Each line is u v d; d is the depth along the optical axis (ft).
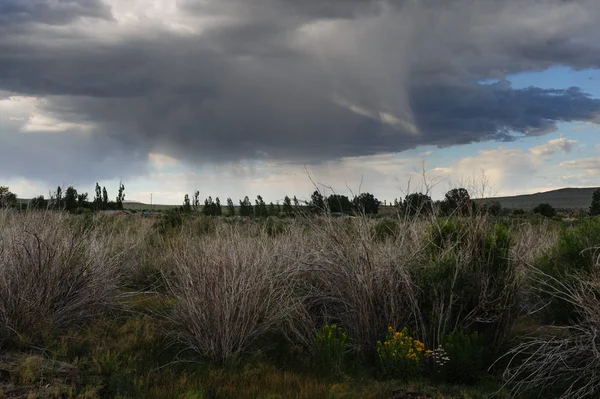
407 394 20.74
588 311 20.84
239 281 25.48
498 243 25.96
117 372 20.42
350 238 26.63
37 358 20.85
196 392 18.97
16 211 34.19
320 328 27.27
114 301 31.30
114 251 35.60
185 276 27.32
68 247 28.78
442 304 23.67
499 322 24.49
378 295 25.08
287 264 29.78
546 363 20.71
